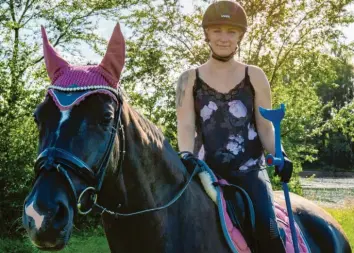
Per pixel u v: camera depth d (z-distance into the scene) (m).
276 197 3.45
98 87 2.10
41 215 1.90
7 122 10.70
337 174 46.16
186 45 15.00
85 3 13.76
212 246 2.53
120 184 2.25
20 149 10.66
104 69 2.16
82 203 2.02
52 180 1.96
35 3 13.07
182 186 2.52
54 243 1.92
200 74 2.91
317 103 15.91
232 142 2.86
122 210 2.31
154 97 14.06
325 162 49.75
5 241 9.73
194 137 2.94
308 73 15.20
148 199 2.36
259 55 15.01
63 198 1.94
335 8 14.62
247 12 14.54
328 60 15.39
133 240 2.37
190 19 14.74
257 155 2.91
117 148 2.16
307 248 3.08
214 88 2.88
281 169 2.76
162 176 2.45
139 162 2.32
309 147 15.64
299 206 3.44
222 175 2.84
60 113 2.04
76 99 2.05
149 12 14.72
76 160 1.98
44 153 1.99
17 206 10.50
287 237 2.97
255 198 2.77
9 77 10.95
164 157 2.46
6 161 10.50
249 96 2.88
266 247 2.75
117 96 2.17
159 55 14.54
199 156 2.93
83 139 2.01
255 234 2.73
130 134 2.28
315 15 14.76
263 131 2.92
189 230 2.47
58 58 2.21
